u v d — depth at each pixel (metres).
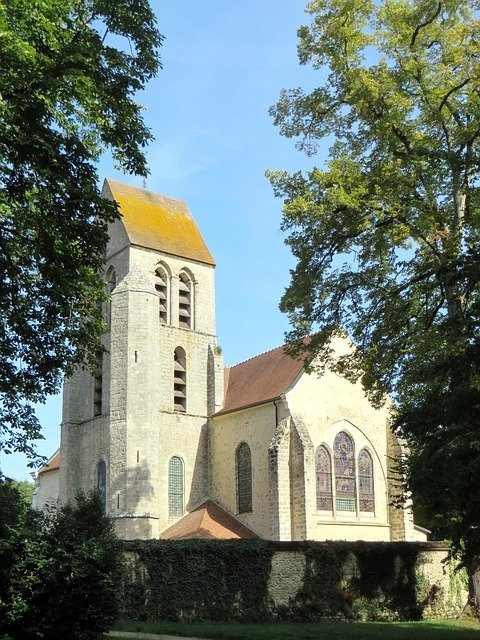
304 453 41.00
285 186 30.80
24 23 19.92
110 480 45.16
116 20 23.25
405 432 24.88
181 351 50.62
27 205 22.86
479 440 21.58
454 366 22.31
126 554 28.92
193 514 46.16
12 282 24.36
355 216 29.42
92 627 19.19
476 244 26.61
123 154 24.08
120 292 48.31
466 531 23.42
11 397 26.50
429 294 30.28
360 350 31.17
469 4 30.17
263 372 49.25
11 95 20.09
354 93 29.59
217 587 30.17
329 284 30.95
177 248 52.19
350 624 29.47
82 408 50.22
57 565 18.67
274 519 40.81
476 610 31.23
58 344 26.44
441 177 30.52
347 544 33.25
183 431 48.75
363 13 30.70
